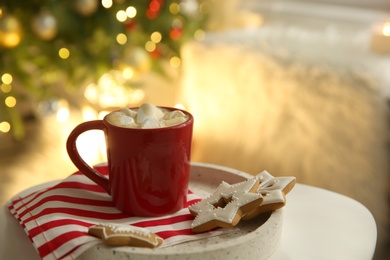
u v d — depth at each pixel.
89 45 1.99
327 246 0.75
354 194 1.52
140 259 0.69
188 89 2.30
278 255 0.74
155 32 2.15
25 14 1.86
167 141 0.76
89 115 2.29
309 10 2.58
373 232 0.78
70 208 0.78
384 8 2.44
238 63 2.11
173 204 0.79
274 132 1.90
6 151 1.96
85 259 0.71
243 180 0.85
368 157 1.63
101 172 0.87
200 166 0.88
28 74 1.94
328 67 1.87
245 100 2.04
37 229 0.73
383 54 1.89
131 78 2.23
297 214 0.82
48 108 2.12
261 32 2.38
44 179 1.76
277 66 2.00
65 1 1.86
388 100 1.60
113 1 1.97
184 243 0.73
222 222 0.73
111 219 0.78
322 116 1.80
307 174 1.65
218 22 2.47
